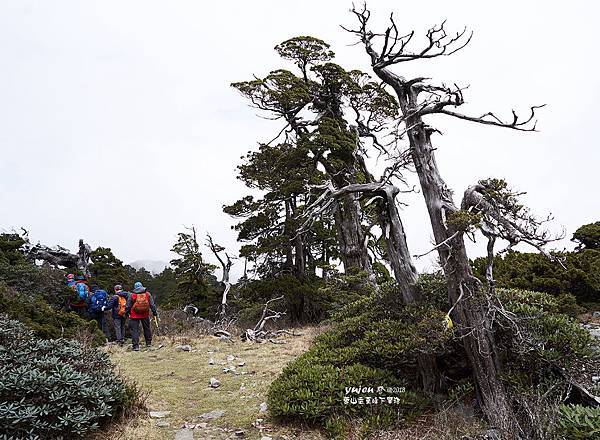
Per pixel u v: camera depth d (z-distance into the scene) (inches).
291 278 730.2
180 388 322.0
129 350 458.3
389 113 723.4
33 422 193.8
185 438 234.1
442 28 301.7
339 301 655.1
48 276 567.5
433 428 241.6
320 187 353.4
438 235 274.7
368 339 302.7
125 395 256.4
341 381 270.1
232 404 286.4
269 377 343.6
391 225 319.0
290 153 737.0
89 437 220.4
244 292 775.1
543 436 202.2
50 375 225.5
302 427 249.6
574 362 253.1
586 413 202.7
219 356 423.8
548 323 272.4
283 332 595.2
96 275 891.4
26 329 309.1
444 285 304.8
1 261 583.8
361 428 238.4
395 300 327.0
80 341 397.7
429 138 296.0
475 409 261.0
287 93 742.5
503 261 663.8
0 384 205.2
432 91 295.1
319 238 876.0
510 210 233.9
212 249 905.5
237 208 773.9
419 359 284.8
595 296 602.5
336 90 801.6
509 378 252.1
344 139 713.0
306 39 757.9
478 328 255.6
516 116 267.4
